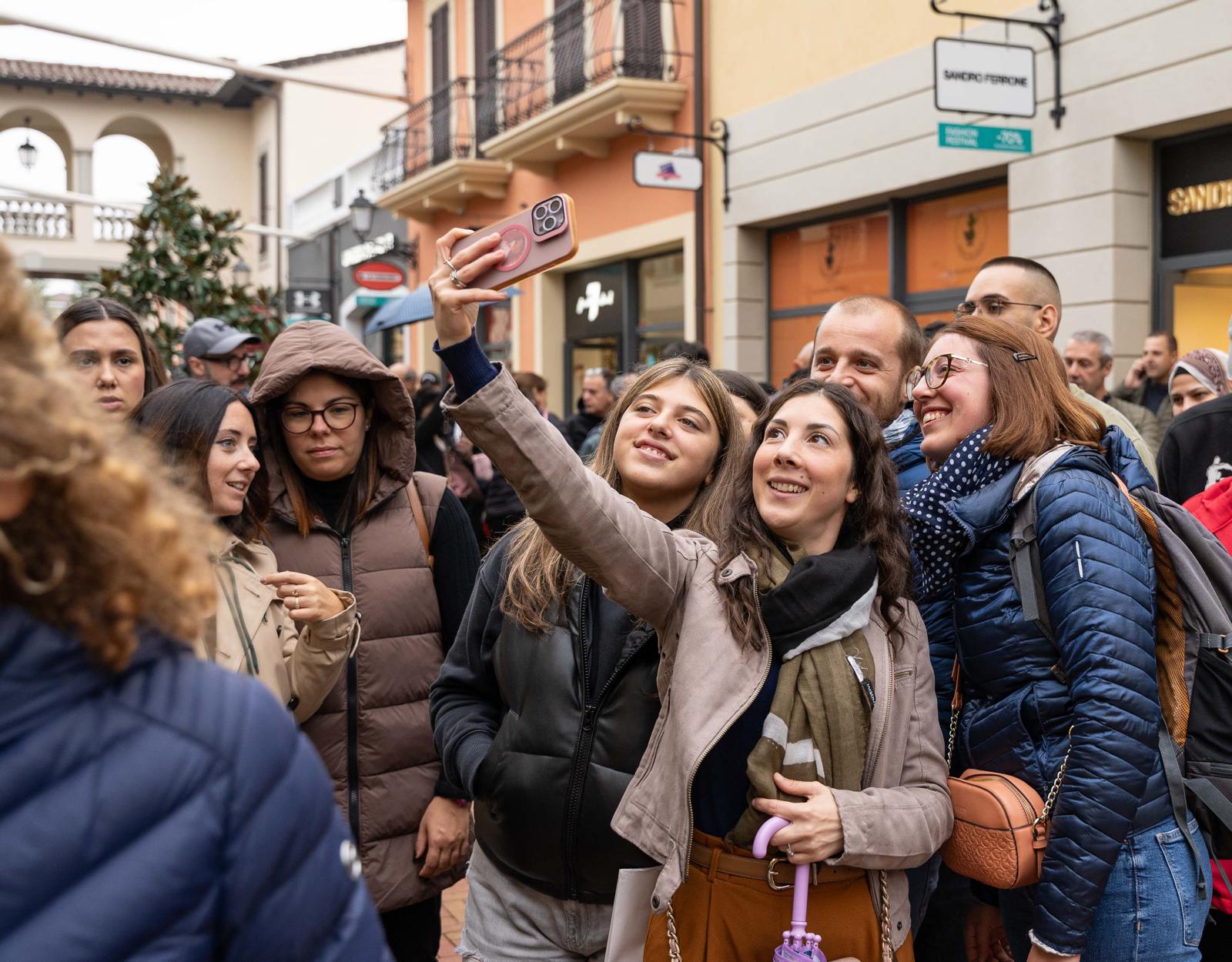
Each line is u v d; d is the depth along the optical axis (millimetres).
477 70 17156
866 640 2201
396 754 2928
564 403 15648
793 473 2238
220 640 2363
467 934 2523
